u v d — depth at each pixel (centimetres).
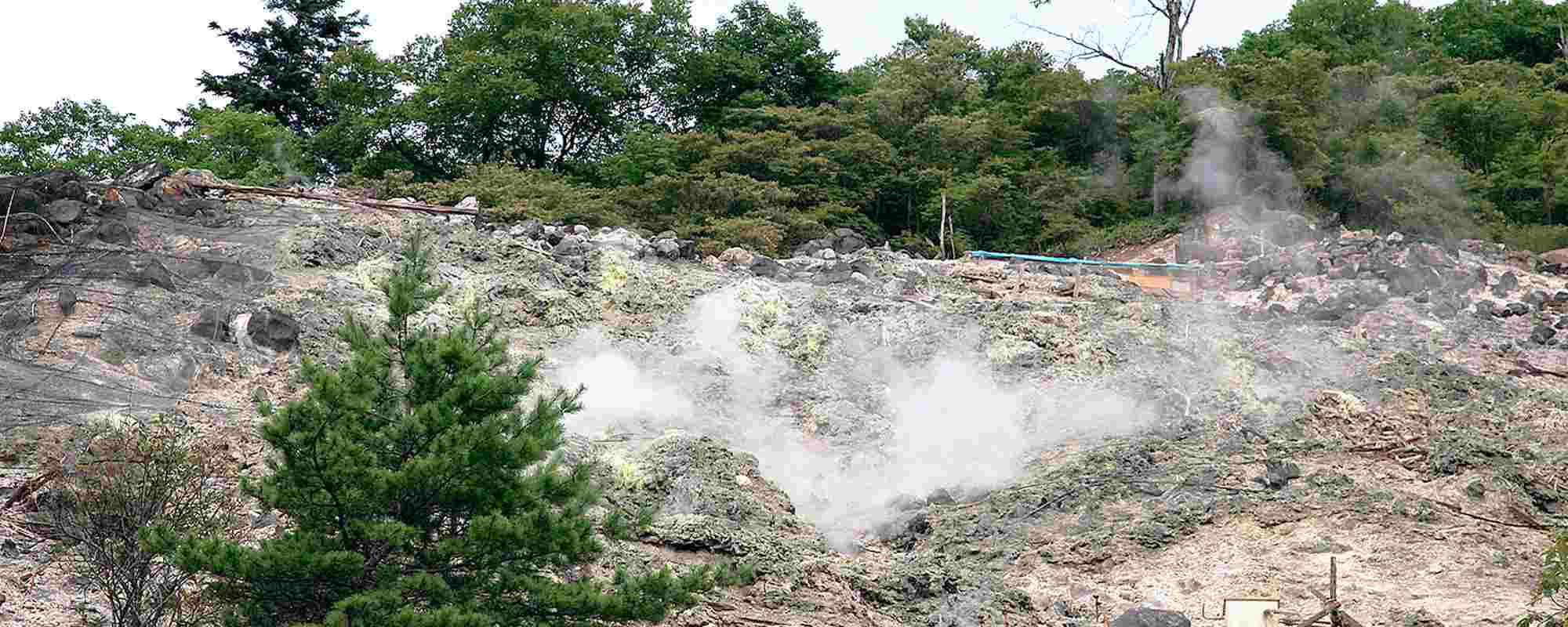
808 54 4884
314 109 4934
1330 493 1775
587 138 4712
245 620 1142
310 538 1129
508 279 2186
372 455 1147
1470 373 2184
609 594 1173
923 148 4394
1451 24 5800
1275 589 1585
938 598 1559
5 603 1254
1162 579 1614
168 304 1916
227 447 1591
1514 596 1573
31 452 1527
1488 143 4625
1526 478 1836
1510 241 4044
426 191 3797
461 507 1184
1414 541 1683
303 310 1970
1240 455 1886
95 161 3988
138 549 1212
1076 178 4319
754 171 4138
